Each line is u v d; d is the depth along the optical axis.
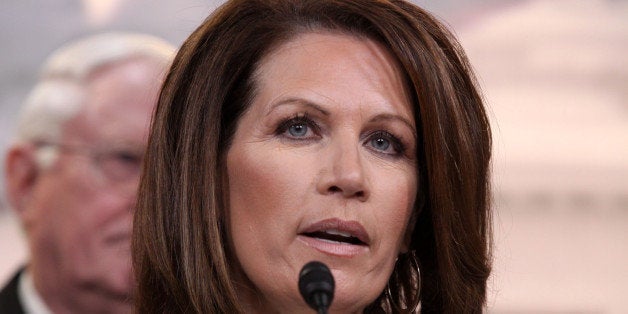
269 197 7.34
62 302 12.27
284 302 7.38
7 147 12.41
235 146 7.59
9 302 12.18
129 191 12.38
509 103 13.50
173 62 8.24
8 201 12.36
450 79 8.01
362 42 7.75
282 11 7.84
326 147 7.41
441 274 8.11
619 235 13.34
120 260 12.32
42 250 12.29
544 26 13.61
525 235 13.26
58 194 12.33
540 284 13.20
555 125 13.52
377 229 7.37
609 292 13.23
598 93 13.60
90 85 12.46
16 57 12.51
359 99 7.48
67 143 12.37
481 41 13.54
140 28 12.73
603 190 13.41
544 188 13.35
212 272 7.64
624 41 13.66
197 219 7.70
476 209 8.12
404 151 7.70
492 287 10.81
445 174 7.78
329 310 7.35
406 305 8.27
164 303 7.95
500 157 13.38
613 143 13.53
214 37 7.94
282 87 7.54
